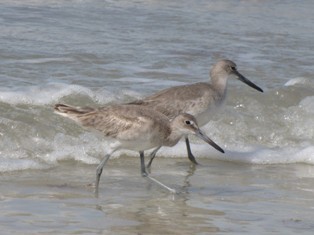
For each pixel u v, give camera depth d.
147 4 26.33
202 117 15.95
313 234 12.06
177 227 12.20
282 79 20.11
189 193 13.95
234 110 17.92
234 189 14.27
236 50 22.20
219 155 16.31
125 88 18.44
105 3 25.88
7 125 15.59
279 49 22.62
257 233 12.02
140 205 13.16
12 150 15.12
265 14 26.50
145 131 13.72
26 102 16.91
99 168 13.82
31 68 19.17
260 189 14.32
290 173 15.48
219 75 16.56
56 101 17.19
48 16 23.72
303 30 24.78
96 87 18.28
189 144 15.89
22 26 22.45
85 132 16.03
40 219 12.18
